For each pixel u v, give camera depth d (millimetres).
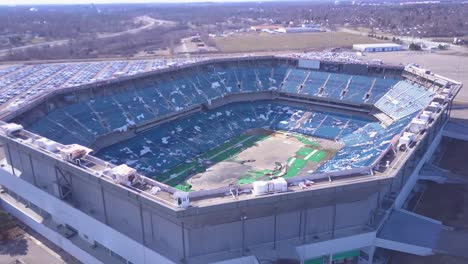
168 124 105312
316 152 95750
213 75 126375
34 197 68375
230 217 49688
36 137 67188
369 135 98188
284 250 52531
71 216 61688
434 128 81188
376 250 59156
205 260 50375
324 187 50625
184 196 46219
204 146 98812
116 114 99125
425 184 76938
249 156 94312
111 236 56062
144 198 48719
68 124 90062
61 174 61469
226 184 80375
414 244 54594
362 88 116688
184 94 115000
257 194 49719
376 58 191500
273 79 128375
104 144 91812
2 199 74250
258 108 120938
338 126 108688
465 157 87812
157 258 51062
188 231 49125
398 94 108812
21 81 144250
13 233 67062
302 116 115938
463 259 52000
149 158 90000
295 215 53500
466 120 107125
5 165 75875
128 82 108812
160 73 116375
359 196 54062
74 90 97562
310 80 125125
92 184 58219
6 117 78312
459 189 73000
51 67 174250
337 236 54688
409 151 62875
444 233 57281
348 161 85250
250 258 51094
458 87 94562
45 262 59875
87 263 58938
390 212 61625
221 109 117688
